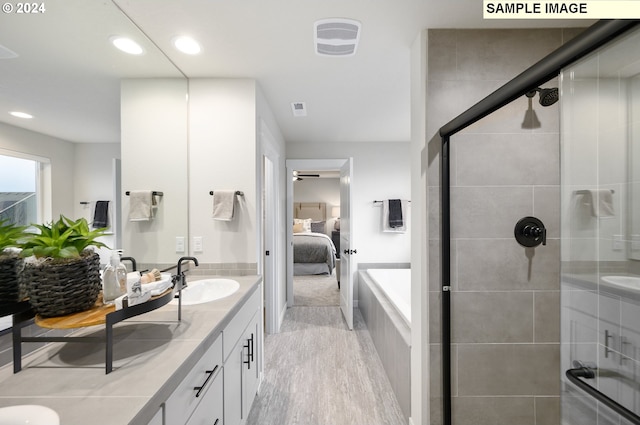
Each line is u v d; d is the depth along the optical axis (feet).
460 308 5.22
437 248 5.15
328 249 19.77
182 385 3.13
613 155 2.86
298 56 5.95
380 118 9.85
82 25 4.23
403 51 5.81
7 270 2.91
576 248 3.08
